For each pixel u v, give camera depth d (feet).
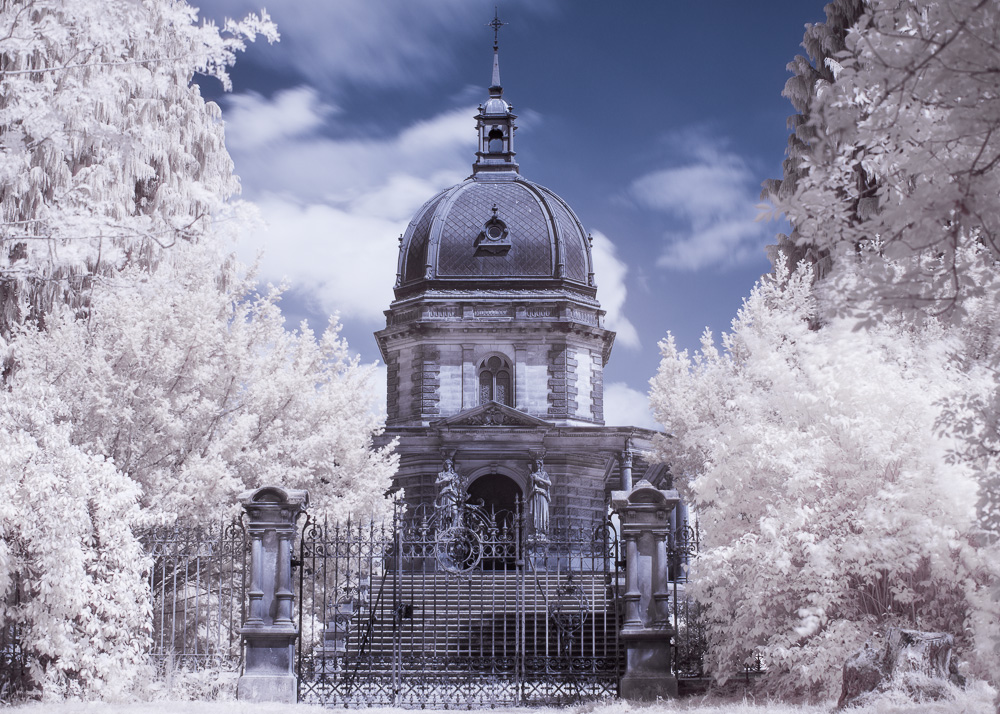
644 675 50.47
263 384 72.59
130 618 48.75
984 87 20.70
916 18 21.59
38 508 46.80
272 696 49.55
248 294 77.97
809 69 93.71
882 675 38.14
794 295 70.44
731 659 49.83
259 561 51.44
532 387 149.89
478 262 156.97
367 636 70.54
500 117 174.50
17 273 43.60
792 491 46.88
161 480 63.21
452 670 60.08
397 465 84.94
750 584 48.62
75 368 64.44
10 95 42.60
